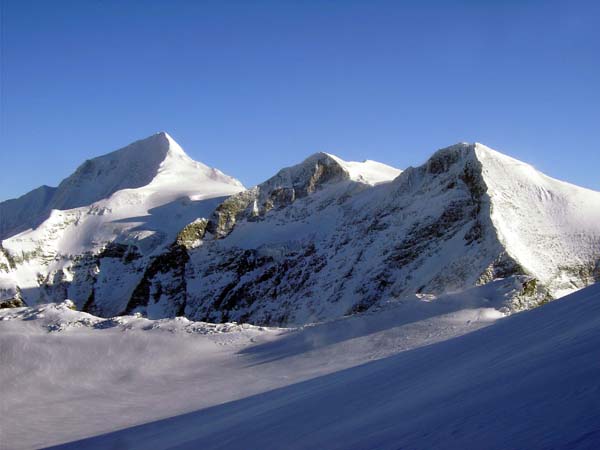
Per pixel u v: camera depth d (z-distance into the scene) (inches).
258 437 484.1
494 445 259.4
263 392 932.6
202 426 693.9
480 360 495.8
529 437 253.8
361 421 416.8
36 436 938.1
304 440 417.4
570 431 243.4
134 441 754.8
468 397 365.1
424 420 346.9
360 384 593.9
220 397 1029.2
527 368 378.3
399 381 541.3
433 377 500.1
